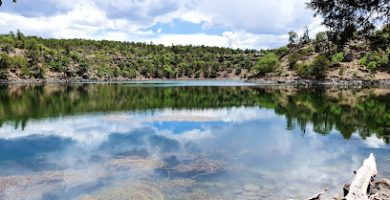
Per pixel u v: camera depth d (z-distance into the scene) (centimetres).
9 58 15950
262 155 2084
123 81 18375
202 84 13625
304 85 12169
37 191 1490
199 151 2192
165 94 7619
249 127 3181
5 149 2256
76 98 6400
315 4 1323
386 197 1243
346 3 1279
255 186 1499
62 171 1766
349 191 1254
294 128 3142
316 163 1892
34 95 7150
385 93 7794
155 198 1374
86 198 1396
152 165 1869
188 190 1459
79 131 2919
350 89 9531
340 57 13412
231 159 1988
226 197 1366
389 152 2159
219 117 3859
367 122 3556
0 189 1520
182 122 3459
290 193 1405
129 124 3309
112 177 1662
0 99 6019
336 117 3956
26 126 3161
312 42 16625
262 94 7781
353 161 1934
